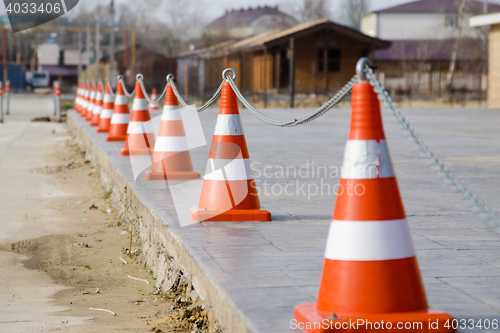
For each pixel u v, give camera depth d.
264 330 2.67
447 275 3.53
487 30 51.03
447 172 2.53
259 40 45.00
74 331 3.55
